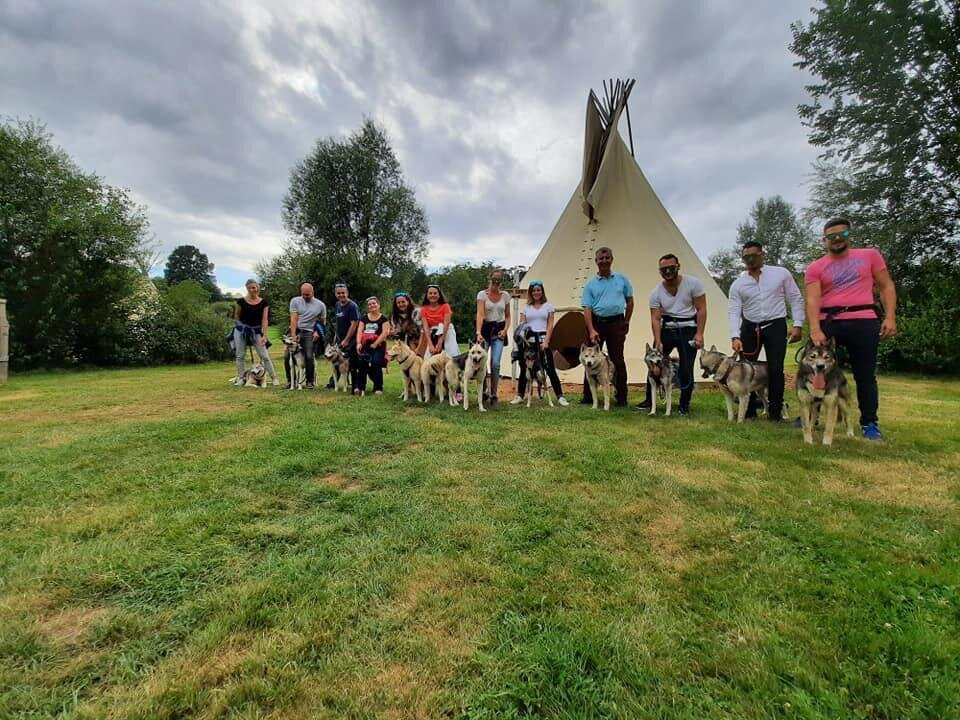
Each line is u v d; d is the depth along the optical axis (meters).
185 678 1.51
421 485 3.30
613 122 8.26
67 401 7.09
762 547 2.38
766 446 4.20
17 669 1.55
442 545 2.41
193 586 2.05
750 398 5.77
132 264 15.20
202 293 20.72
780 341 5.31
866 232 14.45
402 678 1.51
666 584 2.04
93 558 2.26
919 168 13.49
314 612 1.85
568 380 9.15
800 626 1.75
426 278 34.56
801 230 42.06
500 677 1.51
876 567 2.17
